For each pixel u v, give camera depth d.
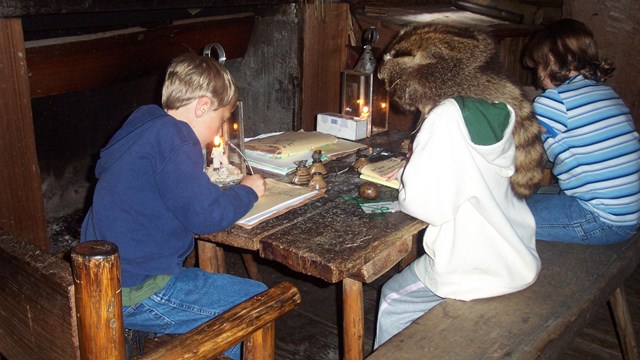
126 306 1.62
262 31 3.54
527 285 1.93
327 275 1.56
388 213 1.88
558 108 2.29
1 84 2.25
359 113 2.75
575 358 2.56
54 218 3.20
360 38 3.78
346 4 3.64
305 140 2.48
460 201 1.75
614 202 2.27
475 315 1.85
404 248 1.80
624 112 2.32
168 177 1.54
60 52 2.61
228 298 1.70
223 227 1.64
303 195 1.96
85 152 3.26
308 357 2.54
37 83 2.61
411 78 1.79
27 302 1.26
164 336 1.83
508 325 1.80
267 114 3.68
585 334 2.75
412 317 2.05
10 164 2.35
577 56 2.29
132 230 1.58
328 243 1.67
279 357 2.54
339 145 2.53
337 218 1.84
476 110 1.70
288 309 1.56
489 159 1.75
